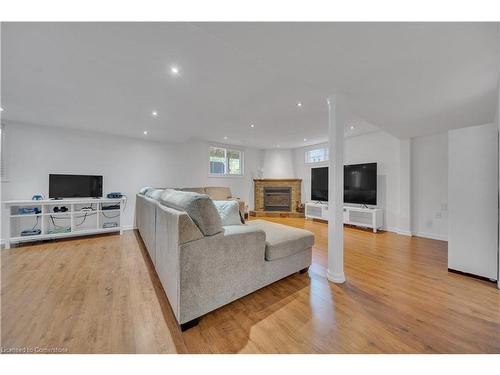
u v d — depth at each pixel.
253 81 2.17
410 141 4.02
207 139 5.33
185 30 1.42
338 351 1.22
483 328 1.41
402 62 1.64
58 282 2.05
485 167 2.14
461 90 2.12
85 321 1.46
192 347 1.24
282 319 1.50
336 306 1.67
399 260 2.68
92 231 3.71
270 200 6.50
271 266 1.93
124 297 1.78
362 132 4.50
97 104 2.75
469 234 2.22
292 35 1.35
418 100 2.37
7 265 2.47
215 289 1.52
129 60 1.79
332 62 1.65
